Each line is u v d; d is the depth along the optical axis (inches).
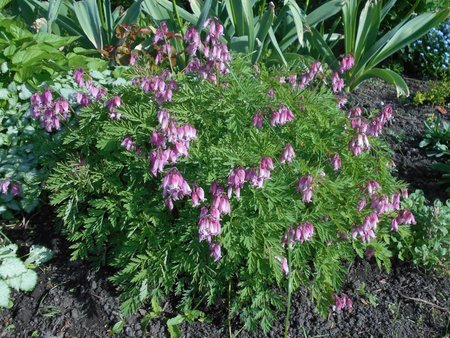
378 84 40.8
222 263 22.0
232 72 23.3
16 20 32.7
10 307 22.6
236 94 23.2
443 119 36.5
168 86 23.8
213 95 23.4
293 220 21.0
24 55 28.7
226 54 23.8
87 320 22.1
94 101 24.8
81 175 23.4
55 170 24.0
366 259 25.5
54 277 23.9
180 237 21.9
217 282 22.1
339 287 23.3
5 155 27.0
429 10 43.5
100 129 24.3
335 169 22.1
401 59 43.4
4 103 28.6
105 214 24.2
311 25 37.0
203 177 21.5
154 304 22.1
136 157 22.6
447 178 30.7
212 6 38.1
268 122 22.6
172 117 21.7
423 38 42.5
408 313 23.1
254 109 23.0
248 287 21.7
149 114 23.1
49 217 27.0
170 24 36.4
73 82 29.6
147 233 22.3
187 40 23.9
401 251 25.3
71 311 22.4
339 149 23.4
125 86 25.5
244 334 21.7
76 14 35.7
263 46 36.7
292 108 23.7
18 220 26.9
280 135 23.2
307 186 19.9
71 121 27.0
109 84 30.3
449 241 25.2
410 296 23.9
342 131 23.8
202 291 22.7
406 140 34.4
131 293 22.2
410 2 43.9
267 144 21.5
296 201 21.6
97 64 31.6
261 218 21.3
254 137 21.6
